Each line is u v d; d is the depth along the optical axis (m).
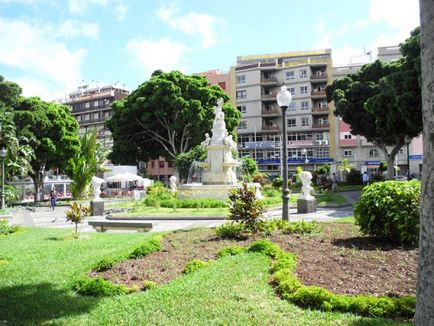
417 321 2.95
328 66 65.44
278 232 9.06
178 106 39.84
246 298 4.86
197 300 4.86
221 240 8.70
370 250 6.91
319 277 5.45
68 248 9.13
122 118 42.34
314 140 64.88
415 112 24.38
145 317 4.46
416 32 29.08
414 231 7.09
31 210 26.66
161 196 22.97
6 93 37.34
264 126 67.31
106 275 6.33
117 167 42.00
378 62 37.00
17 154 28.97
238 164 23.59
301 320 4.13
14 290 5.80
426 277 2.89
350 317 4.14
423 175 2.98
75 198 37.31
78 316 4.63
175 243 8.51
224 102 44.16
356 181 43.34
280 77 67.69
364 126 36.62
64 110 41.66
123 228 12.13
